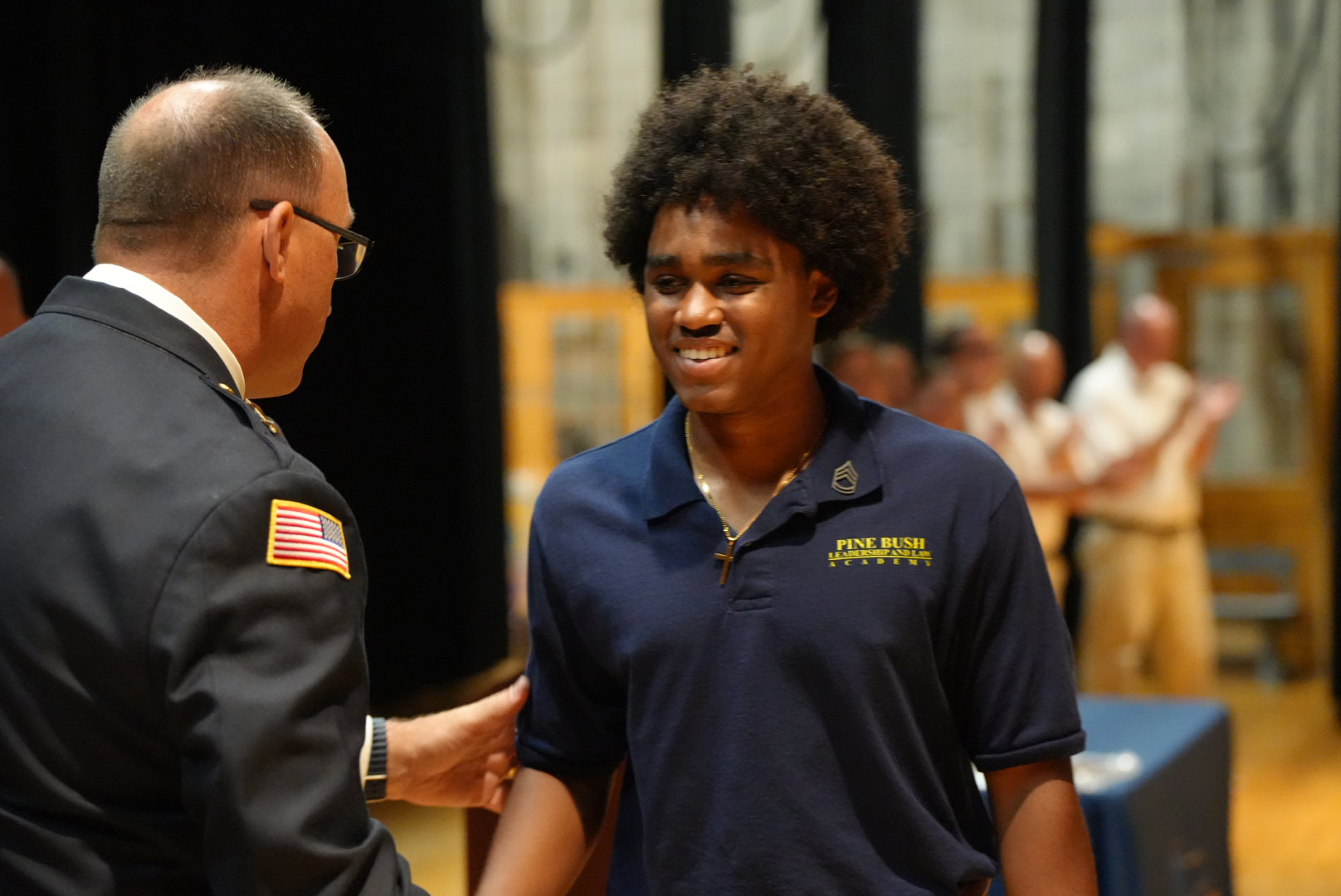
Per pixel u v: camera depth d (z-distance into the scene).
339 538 1.16
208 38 4.56
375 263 5.57
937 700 1.26
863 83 6.10
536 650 1.39
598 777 1.43
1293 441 7.46
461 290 5.92
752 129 1.23
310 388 5.38
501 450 6.24
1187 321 7.67
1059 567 4.86
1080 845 1.26
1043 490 4.71
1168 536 5.14
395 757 1.56
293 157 1.27
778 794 1.22
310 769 1.07
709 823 1.24
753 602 1.24
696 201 1.24
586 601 1.31
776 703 1.23
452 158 5.83
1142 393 5.22
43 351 1.18
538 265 9.60
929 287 8.24
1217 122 8.05
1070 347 6.66
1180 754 2.34
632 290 1.43
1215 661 7.14
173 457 1.10
